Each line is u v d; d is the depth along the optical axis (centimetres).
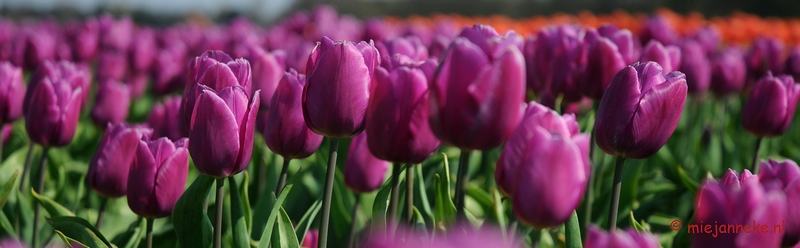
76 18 890
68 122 136
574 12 1234
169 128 146
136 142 123
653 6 1167
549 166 93
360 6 1245
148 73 284
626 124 105
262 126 145
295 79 111
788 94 137
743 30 464
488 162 157
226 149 106
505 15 1267
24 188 150
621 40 141
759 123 138
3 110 145
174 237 133
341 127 106
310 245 123
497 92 97
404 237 111
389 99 103
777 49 224
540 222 94
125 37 333
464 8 1294
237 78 112
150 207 115
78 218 119
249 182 156
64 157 212
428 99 100
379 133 104
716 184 91
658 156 210
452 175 151
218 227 110
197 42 316
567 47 136
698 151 222
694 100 213
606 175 173
